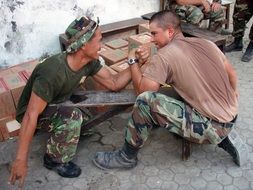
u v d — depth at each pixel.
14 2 3.26
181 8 3.98
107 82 2.57
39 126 2.46
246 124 3.00
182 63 2.14
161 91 2.48
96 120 2.62
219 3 4.18
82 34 2.10
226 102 2.30
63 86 2.28
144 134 2.35
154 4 4.33
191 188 2.38
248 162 2.59
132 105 2.50
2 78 2.96
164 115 2.21
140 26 3.87
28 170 2.59
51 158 2.51
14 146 2.82
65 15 3.66
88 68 2.43
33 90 2.14
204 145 2.78
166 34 2.29
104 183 2.46
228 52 4.35
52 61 2.19
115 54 3.29
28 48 3.57
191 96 2.20
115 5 4.00
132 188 2.40
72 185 2.45
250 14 4.15
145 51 2.40
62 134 2.36
